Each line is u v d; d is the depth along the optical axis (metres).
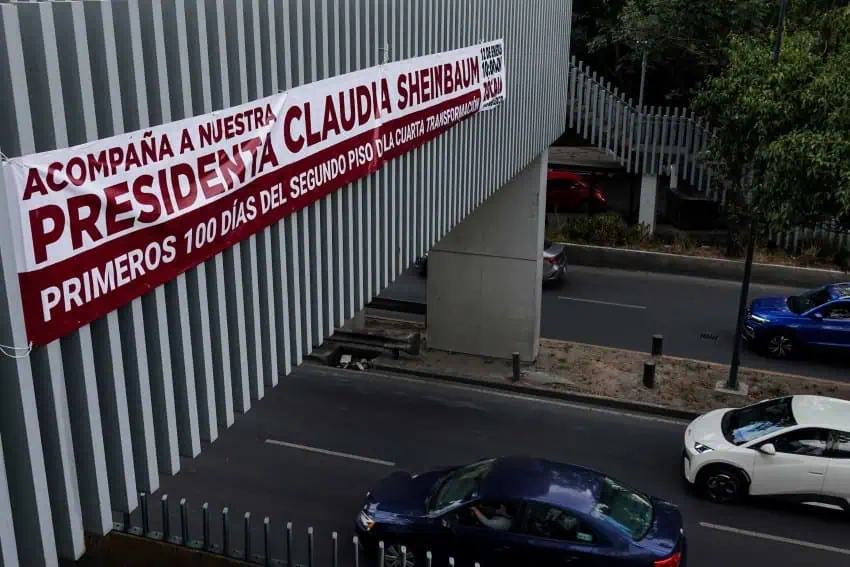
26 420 4.74
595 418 14.85
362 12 8.12
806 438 11.62
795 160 13.29
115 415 5.47
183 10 5.69
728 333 18.80
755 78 14.86
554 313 19.77
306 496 11.92
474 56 11.12
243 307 6.80
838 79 13.64
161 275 5.66
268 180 6.76
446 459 13.16
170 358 5.99
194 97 5.95
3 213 4.41
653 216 24.56
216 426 6.60
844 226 14.23
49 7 4.63
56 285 4.79
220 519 11.23
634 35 23.34
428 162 10.22
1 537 4.68
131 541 9.62
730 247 22.97
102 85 5.11
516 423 14.54
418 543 9.74
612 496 9.77
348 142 7.94
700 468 12.06
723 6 21.84
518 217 15.98
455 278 16.70
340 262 8.23
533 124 14.90
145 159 5.39
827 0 20.58
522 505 9.41
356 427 14.16
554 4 15.53
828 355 17.73
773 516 11.80
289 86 6.98
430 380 16.20
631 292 21.34
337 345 17.12
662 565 9.07
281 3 6.76
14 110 4.48
